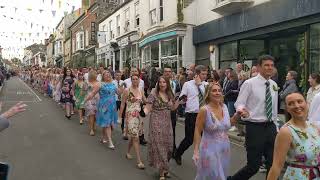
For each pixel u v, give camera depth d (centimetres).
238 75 1209
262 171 772
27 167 837
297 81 1445
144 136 1170
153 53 2512
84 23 4759
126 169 824
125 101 886
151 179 753
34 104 2256
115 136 1202
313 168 391
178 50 2144
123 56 3206
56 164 863
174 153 859
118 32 3334
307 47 1368
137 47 2823
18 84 4931
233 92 1191
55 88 2288
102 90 1048
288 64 1520
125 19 3123
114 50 3378
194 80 805
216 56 1942
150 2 2517
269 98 594
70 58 5672
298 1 1359
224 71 1403
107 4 4084
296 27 1405
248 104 603
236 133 1154
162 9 2366
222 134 574
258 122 595
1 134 1229
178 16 2125
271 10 1500
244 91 602
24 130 1314
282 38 1559
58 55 7038
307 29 1365
